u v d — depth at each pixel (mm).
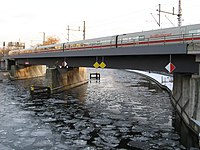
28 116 27828
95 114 29031
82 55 33875
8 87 53438
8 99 38625
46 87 44375
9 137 20688
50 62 50656
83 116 28078
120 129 23078
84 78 64062
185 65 21922
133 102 36375
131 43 29094
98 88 53188
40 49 56594
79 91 48469
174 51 20656
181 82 27500
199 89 20391
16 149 18062
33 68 81062
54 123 25062
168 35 24422
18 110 30891
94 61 35781
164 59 23906
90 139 20391
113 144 19203
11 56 72688
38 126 23984
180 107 26781
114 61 30609
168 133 21922
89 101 37406
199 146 18406
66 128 23391
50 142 19609
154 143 19469
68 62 42531
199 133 18578
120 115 28453
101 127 23719
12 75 72250
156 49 22375
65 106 33625
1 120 26016
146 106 33375
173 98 34375
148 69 25859
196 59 20203
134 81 69688
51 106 33500
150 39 26797
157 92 46750
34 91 43000
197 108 20656
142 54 23984
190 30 23172
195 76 21250
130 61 28172
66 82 51688
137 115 28375
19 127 23562
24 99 38812
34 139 20266
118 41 31359
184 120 23938
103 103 35719
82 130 22766
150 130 22781
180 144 19250
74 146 18781
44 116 27953
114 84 61375
